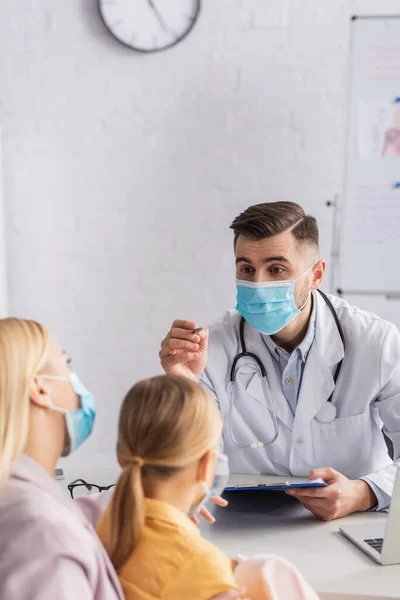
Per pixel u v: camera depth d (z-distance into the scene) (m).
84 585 0.71
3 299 2.64
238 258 1.54
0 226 2.60
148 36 2.55
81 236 2.72
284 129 2.57
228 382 1.62
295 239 1.50
